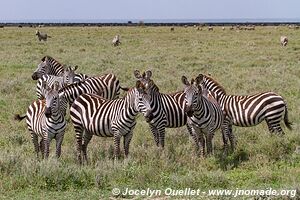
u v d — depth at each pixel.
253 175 11.21
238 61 35.75
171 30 94.25
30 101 20.78
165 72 29.97
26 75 28.53
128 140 12.37
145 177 10.70
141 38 68.12
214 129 12.72
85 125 12.65
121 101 12.31
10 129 16.58
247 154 13.09
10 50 46.41
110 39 66.56
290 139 13.58
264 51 44.44
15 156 11.66
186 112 12.01
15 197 9.54
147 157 12.47
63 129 12.20
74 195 9.67
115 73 29.16
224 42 57.06
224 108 14.04
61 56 40.19
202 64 34.31
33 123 12.78
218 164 12.21
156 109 13.06
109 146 13.59
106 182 10.48
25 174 10.49
